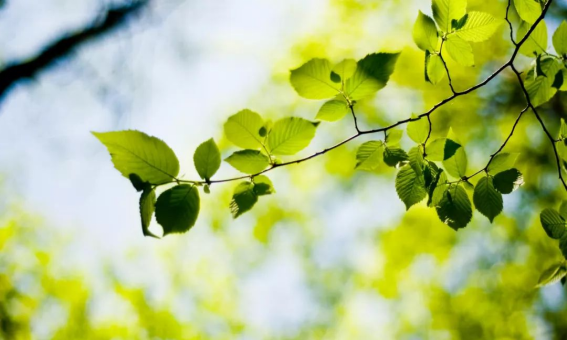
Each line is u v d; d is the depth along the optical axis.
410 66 5.67
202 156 1.22
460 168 1.43
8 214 7.19
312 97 1.26
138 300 7.67
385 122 6.24
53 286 6.88
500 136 5.52
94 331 7.13
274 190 1.30
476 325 5.66
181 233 1.17
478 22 1.30
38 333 6.56
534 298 5.42
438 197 1.44
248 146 1.26
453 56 1.36
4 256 6.66
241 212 1.28
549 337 5.50
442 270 6.27
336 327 8.53
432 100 5.64
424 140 1.40
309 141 1.28
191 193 1.18
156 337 7.58
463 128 5.57
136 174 1.14
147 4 5.56
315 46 6.48
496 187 1.39
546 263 5.24
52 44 4.82
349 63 1.19
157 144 1.12
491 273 5.90
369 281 7.17
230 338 8.41
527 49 1.43
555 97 4.90
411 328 6.88
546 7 1.34
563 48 1.39
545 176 5.23
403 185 1.42
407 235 5.96
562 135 1.51
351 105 1.27
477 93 5.45
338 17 6.47
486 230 5.80
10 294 6.14
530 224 5.40
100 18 5.19
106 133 1.08
